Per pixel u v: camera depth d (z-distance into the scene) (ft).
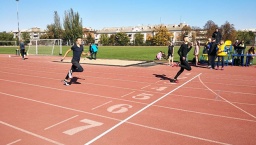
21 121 18.01
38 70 48.96
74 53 31.35
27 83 33.96
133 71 46.52
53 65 58.49
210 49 49.55
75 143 14.30
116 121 18.04
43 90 29.14
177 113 20.07
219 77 39.17
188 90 29.14
